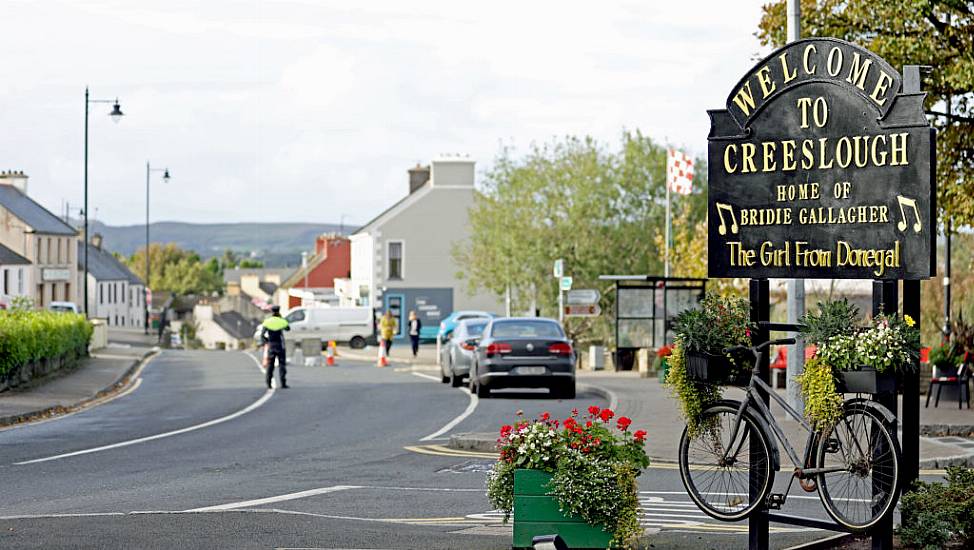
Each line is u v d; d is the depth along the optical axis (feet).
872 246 34.30
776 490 51.21
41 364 122.83
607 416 34.91
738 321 35.47
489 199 227.40
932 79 85.10
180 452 66.80
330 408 97.14
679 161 157.79
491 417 87.61
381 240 287.07
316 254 427.33
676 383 36.06
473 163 288.30
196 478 55.62
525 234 220.84
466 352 118.52
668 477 56.13
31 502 47.52
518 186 223.51
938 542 33.45
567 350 102.32
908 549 34.01
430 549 35.65
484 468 59.82
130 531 38.81
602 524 33.47
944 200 88.99
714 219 36.99
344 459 63.72
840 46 34.83
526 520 33.76
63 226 399.44
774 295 142.10
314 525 40.52
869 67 34.30
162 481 54.44
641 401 94.58
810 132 35.45
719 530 40.01
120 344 329.72
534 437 34.22
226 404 101.50
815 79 35.32
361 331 251.80
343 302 339.57
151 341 358.02
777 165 36.04
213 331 485.97
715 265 36.99
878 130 34.19
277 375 145.89
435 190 288.51
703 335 35.42
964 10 82.12
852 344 32.50
